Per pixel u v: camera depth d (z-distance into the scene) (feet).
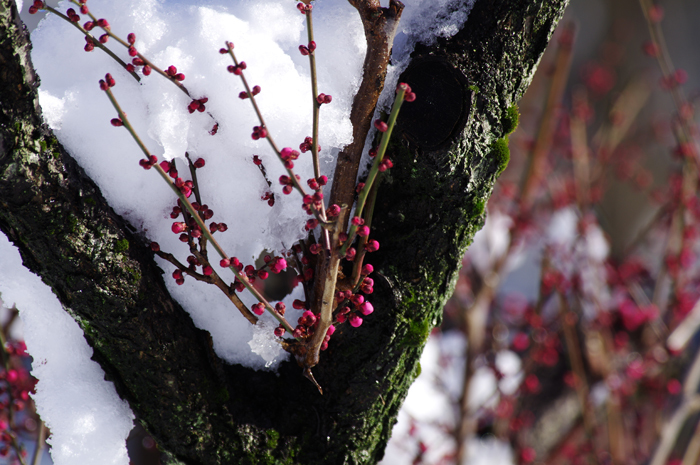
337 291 5.86
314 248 5.64
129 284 5.77
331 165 5.98
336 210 5.61
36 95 5.56
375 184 5.87
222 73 5.74
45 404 5.86
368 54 5.76
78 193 5.67
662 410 9.50
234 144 5.82
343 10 5.94
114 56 5.68
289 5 5.93
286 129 5.82
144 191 5.82
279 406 6.13
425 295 6.08
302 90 5.84
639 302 9.29
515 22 5.90
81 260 5.69
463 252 6.10
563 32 9.13
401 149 5.96
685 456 8.16
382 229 6.07
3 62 5.46
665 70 7.48
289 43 5.94
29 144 5.55
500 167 6.00
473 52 5.89
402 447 9.17
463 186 5.96
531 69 6.01
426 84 5.90
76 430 5.86
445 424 9.47
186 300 6.00
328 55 5.92
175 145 5.72
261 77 5.79
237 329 6.11
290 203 5.89
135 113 5.76
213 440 5.98
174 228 5.65
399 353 6.10
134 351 5.83
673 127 8.05
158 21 5.80
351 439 6.16
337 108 5.86
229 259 5.63
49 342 5.90
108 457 5.90
